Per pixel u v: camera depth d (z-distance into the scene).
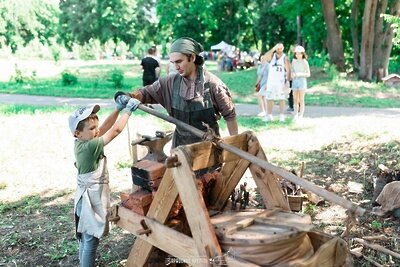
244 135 3.38
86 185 3.46
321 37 32.25
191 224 2.92
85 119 3.38
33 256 4.33
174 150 2.94
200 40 52.69
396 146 7.21
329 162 6.78
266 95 10.52
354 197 5.37
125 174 6.71
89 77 25.58
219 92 3.66
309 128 9.43
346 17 26.58
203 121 3.67
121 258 4.20
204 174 3.57
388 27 21.31
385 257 3.96
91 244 3.54
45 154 7.89
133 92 3.73
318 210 5.05
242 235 2.76
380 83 20.11
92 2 66.56
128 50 68.81
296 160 7.02
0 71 30.09
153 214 3.24
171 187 3.09
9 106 13.36
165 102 3.79
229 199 3.66
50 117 11.09
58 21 69.69
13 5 59.50
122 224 3.48
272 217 2.98
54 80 23.83
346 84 19.34
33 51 47.34
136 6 67.75
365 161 6.68
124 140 8.57
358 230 4.50
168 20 49.06
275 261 2.63
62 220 5.13
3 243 4.58
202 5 41.66
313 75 21.98
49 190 6.16
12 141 8.74
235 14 49.66
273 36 48.06
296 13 26.70
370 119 10.55
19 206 5.62
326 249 2.73
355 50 23.42
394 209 4.68
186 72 3.56
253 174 3.41
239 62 32.56
